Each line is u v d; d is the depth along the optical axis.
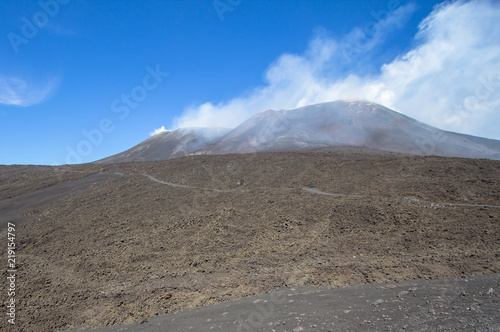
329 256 15.38
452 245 14.77
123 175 41.38
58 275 17.23
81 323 12.12
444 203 20.75
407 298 8.23
